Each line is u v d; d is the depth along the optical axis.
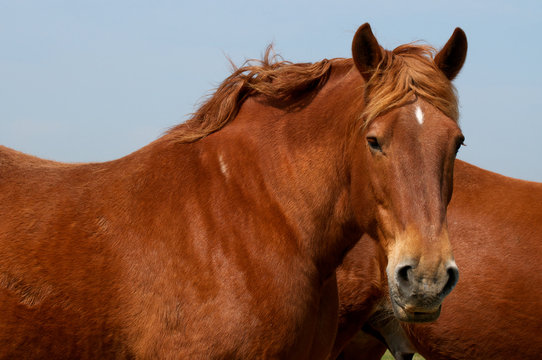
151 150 4.68
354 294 6.21
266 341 4.14
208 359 4.09
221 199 4.38
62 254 4.26
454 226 6.10
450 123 3.86
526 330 5.77
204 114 4.82
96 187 4.54
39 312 4.16
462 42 4.27
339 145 4.38
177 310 4.15
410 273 3.67
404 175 3.76
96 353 4.22
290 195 4.43
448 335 5.97
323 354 4.65
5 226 4.36
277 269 4.24
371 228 4.20
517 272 5.83
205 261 4.21
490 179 6.37
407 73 3.96
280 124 4.60
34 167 4.71
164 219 4.34
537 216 6.01
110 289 4.23
